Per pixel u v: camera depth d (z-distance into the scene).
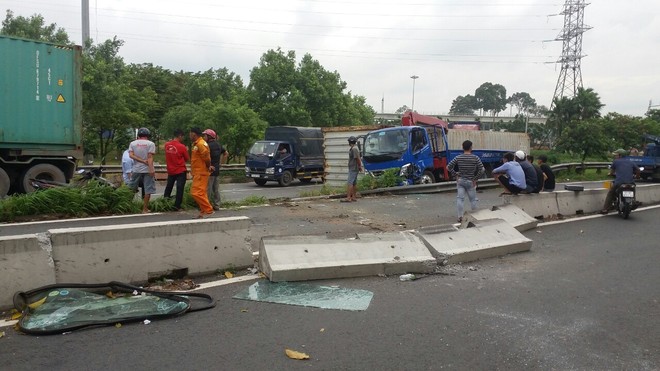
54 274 5.11
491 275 6.62
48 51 12.80
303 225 9.81
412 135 16.58
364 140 17.33
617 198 12.18
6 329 4.38
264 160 22.45
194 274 6.11
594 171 30.05
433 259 6.79
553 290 5.96
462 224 9.02
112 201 10.62
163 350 4.03
